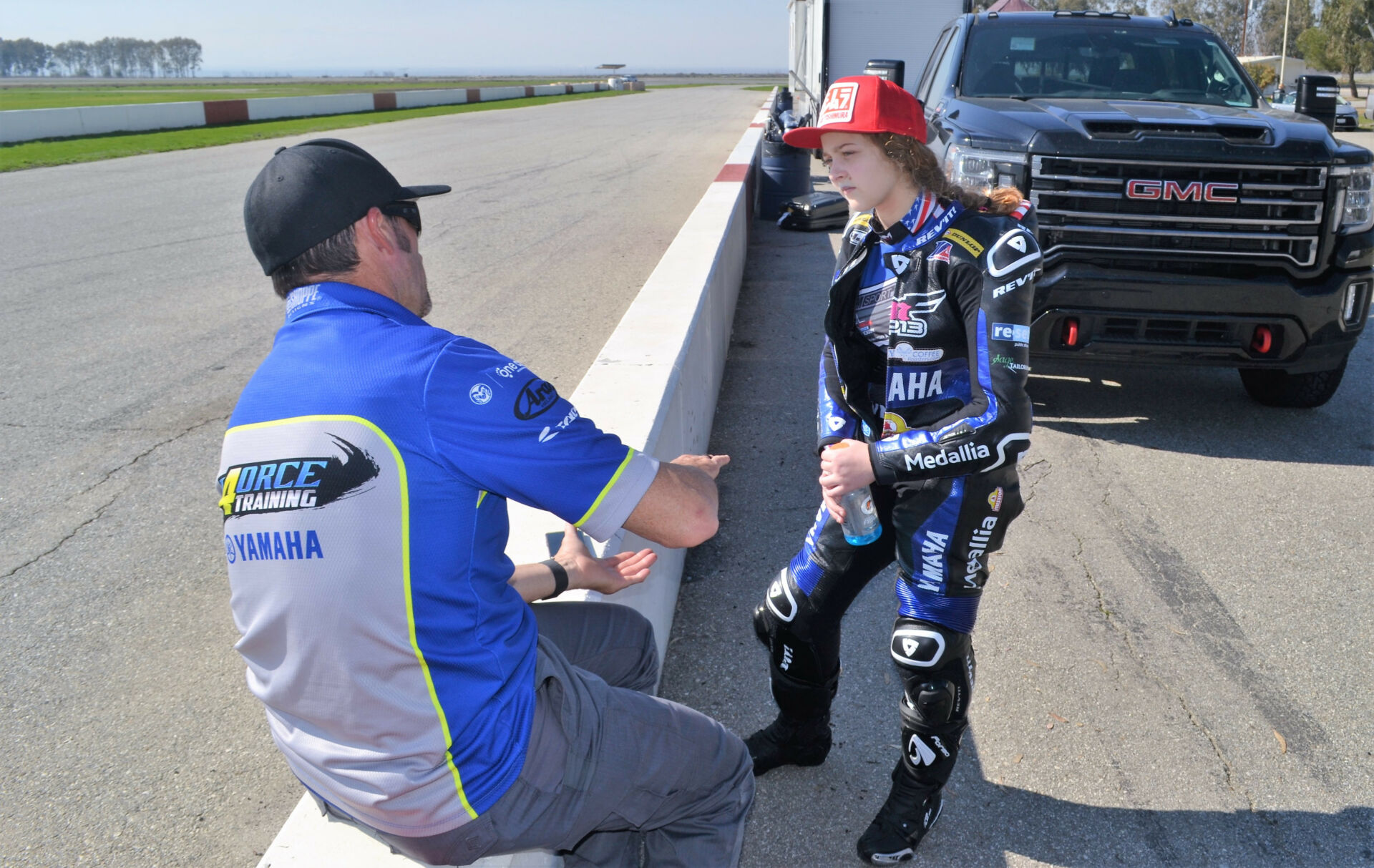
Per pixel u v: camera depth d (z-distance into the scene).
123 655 3.01
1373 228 4.39
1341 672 2.89
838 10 14.05
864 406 2.03
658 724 1.56
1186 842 2.26
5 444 4.57
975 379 1.77
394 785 1.31
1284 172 4.20
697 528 1.48
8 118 19.98
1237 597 3.32
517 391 1.34
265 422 1.28
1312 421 4.94
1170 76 5.58
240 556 1.29
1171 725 2.68
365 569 1.24
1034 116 4.62
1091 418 5.02
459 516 1.30
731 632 3.15
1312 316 4.30
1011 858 2.22
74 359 5.89
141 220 11.04
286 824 1.55
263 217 1.36
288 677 1.30
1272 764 2.52
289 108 29.09
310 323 1.35
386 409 1.26
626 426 2.94
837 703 2.80
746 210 8.98
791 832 2.30
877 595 3.40
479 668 1.34
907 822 2.15
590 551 2.23
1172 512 3.97
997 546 1.98
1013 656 3.00
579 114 31.95
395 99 34.97
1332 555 3.59
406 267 1.45
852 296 1.98
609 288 7.44
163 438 4.65
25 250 9.30
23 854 2.25
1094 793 2.42
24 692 2.84
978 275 1.75
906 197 1.84
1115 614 3.23
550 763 1.43
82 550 3.63
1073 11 6.20
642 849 1.76
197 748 2.61
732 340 6.55
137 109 23.19
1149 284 4.26
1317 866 2.19
